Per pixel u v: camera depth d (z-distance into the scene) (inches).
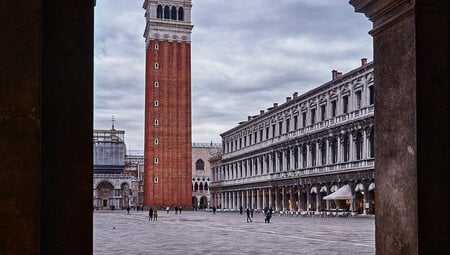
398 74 262.5
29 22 175.3
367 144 2802.7
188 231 1760.6
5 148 169.2
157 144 5408.5
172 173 5418.3
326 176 3225.9
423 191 243.3
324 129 3253.0
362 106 2856.8
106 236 1494.8
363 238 1344.7
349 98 3006.9
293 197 3779.5
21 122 171.5
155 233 1644.9
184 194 5438.0
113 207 5979.3
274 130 4141.2
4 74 171.5
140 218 3319.4
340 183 3078.2
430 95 247.9
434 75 249.1
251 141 4665.4
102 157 6692.9
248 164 4753.9
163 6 5536.4
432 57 249.6
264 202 4340.6
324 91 3294.8
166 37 5511.8
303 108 3617.1
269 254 935.0
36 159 172.4
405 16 255.9
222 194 5536.4
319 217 3198.8
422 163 244.4
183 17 5575.8
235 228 1945.1
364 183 2815.0
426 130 246.2
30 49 174.6
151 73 5452.8
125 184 6466.5
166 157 5418.3
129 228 1996.8
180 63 5531.5
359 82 2891.2
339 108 3117.6
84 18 206.5
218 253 960.9
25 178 170.4
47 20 202.2
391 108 268.4
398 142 261.0
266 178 4244.6
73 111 202.4
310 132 3457.2
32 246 169.3
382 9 271.6
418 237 240.8
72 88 203.0
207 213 4611.2
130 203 6505.9
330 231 1675.7
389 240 266.1
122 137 7194.9
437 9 250.4
